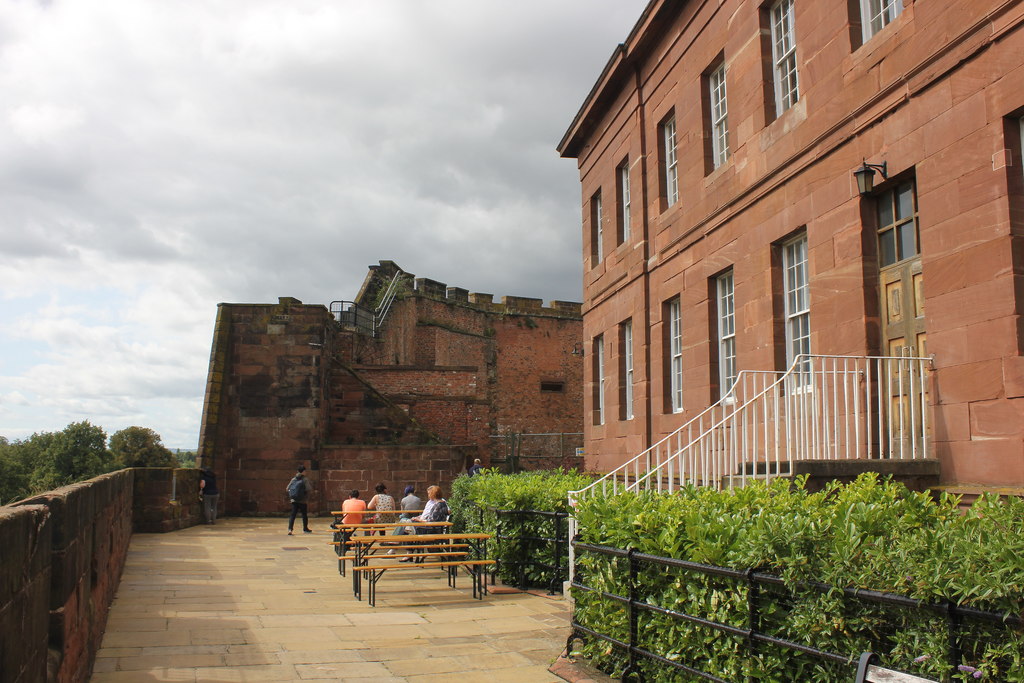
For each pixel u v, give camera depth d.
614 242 17.61
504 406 47.50
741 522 5.41
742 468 8.84
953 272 7.98
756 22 11.73
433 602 10.27
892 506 5.83
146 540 17.70
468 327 46.31
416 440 29.02
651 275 15.58
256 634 8.38
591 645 6.99
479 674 6.89
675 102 14.59
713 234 13.01
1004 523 4.47
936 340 8.18
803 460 8.06
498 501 11.86
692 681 5.51
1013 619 3.37
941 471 8.09
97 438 49.00
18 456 47.12
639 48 15.76
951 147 8.04
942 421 8.09
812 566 4.46
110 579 9.59
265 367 26.69
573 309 50.78
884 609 4.07
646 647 6.11
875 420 9.12
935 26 8.23
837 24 9.89
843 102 9.70
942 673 3.60
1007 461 7.31
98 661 7.14
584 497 8.16
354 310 35.41
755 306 11.62
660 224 15.13
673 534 5.80
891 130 8.92
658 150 15.39
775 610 4.79
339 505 26.31
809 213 10.38
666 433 14.58
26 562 3.54
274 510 26.05
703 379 13.23
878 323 9.29
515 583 11.52
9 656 3.18
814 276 10.23
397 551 15.72
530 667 7.11
